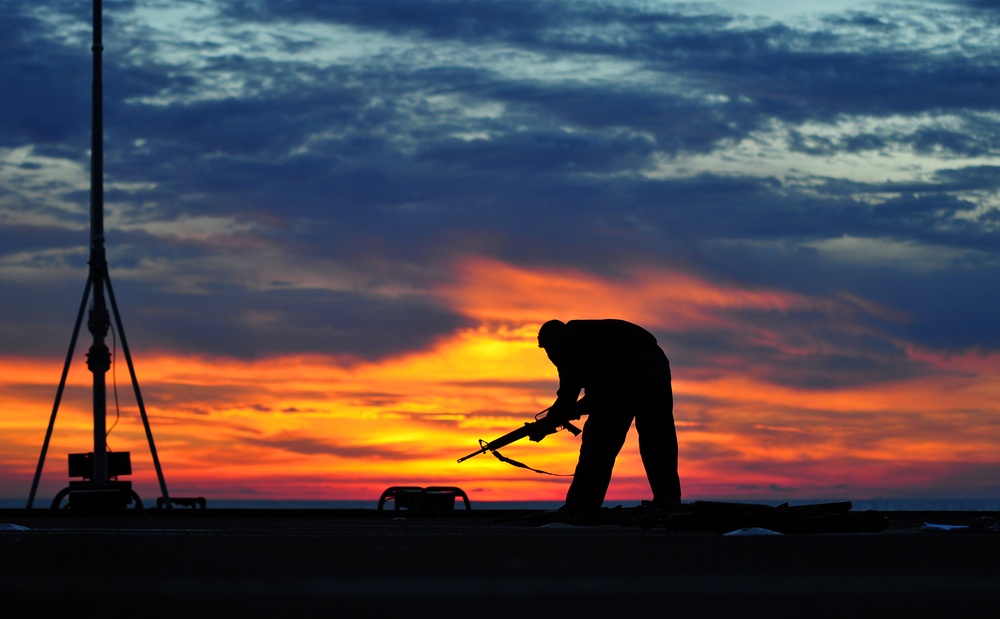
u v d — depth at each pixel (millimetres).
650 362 16047
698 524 11891
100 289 24297
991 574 6336
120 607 4887
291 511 22266
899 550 8336
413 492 19562
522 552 8062
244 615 4668
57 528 12820
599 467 15875
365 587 5629
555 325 16234
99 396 23734
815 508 12133
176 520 17750
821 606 4977
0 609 4816
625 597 5266
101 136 24844
